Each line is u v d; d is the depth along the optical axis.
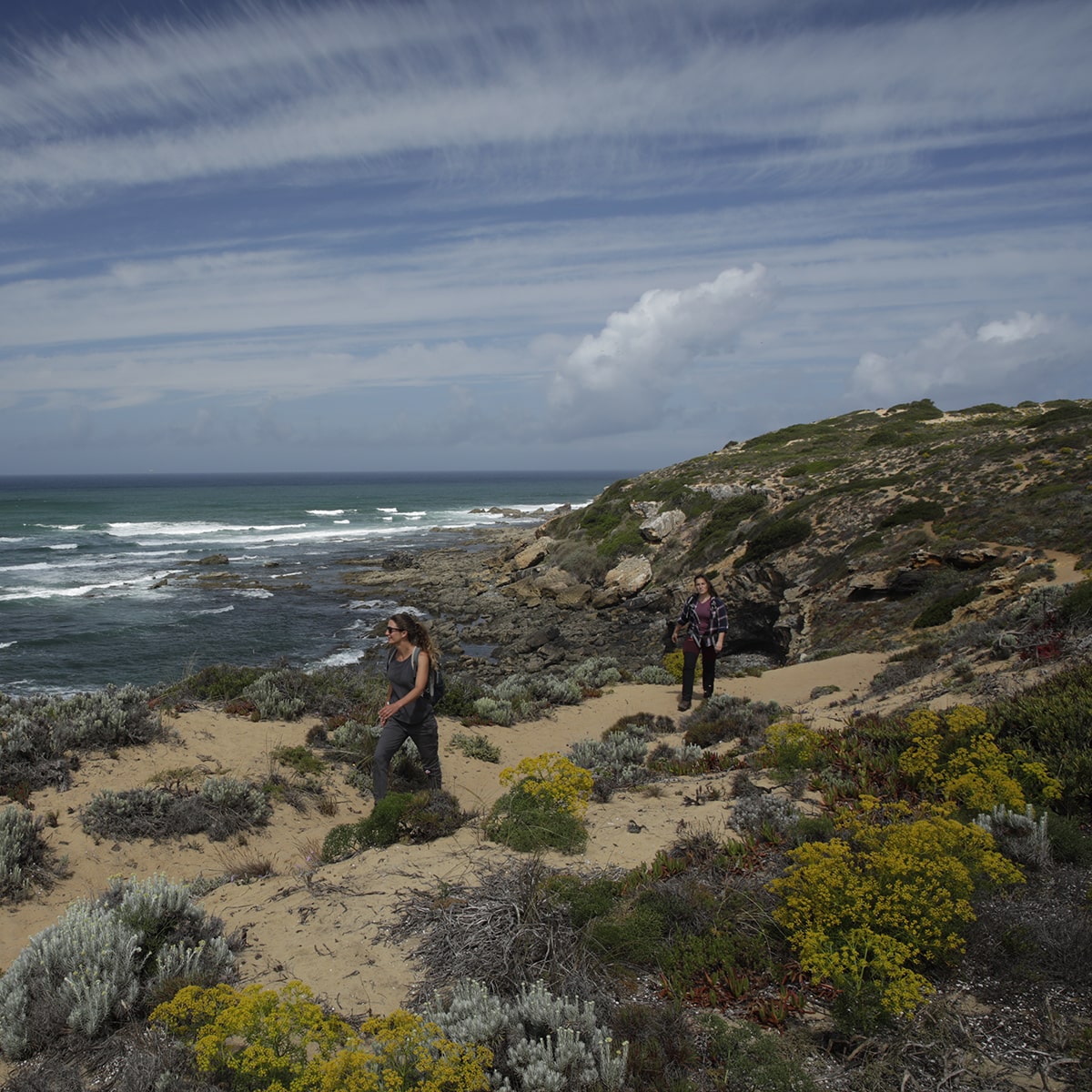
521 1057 3.14
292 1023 3.21
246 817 7.50
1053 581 17.34
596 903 4.41
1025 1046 3.19
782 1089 2.95
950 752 6.95
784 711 11.91
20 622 31.77
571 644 29.89
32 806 6.97
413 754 8.97
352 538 67.88
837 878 3.83
